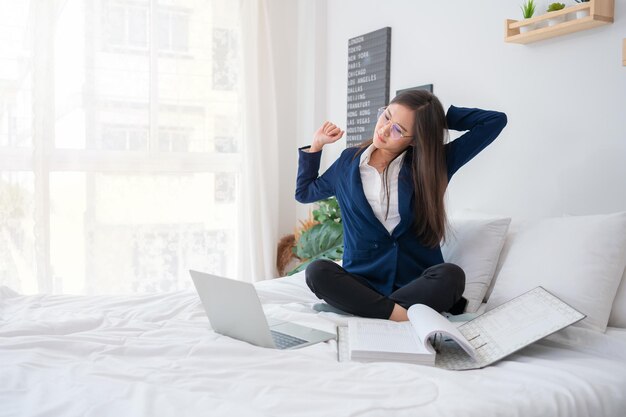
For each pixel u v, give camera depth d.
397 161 2.02
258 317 1.43
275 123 3.77
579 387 1.23
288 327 1.65
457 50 2.73
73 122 3.26
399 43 3.11
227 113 3.69
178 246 3.60
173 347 1.38
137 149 3.44
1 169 3.08
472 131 2.03
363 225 2.00
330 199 3.23
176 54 3.52
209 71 3.62
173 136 3.54
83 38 3.27
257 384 1.14
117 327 1.59
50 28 3.13
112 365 1.27
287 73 3.96
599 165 2.13
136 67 3.41
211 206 3.68
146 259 3.50
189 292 2.06
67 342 1.38
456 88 2.74
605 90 2.10
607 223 1.73
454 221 2.23
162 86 3.49
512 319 1.55
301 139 3.96
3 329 1.48
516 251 1.91
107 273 3.39
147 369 1.23
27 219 3.14
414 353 1.37
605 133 2.10
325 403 1.06
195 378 1.18
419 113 1.89
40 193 3.13
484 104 2.60
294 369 1.26
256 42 3.66
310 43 3.81
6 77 3.08
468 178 2.69
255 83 3.68
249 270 3.76
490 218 2.15
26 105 3.12
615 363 1.38
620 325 1.67
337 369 1.27
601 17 2.03
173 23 3.51
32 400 1.05
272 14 3.88
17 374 1.17
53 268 3.25
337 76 3.67
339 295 1.78
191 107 3.58
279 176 3.98
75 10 3.24
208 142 3.64
